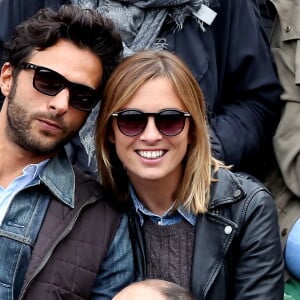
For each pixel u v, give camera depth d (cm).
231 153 1134
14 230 880
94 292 918
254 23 1212
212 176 938
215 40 1185
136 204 938
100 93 921
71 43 890
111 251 918
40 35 884
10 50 908
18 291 866
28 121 877
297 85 1177
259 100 1202
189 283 907
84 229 904
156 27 1138
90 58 895
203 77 1142
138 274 930
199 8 1151
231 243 904
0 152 914
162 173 891
